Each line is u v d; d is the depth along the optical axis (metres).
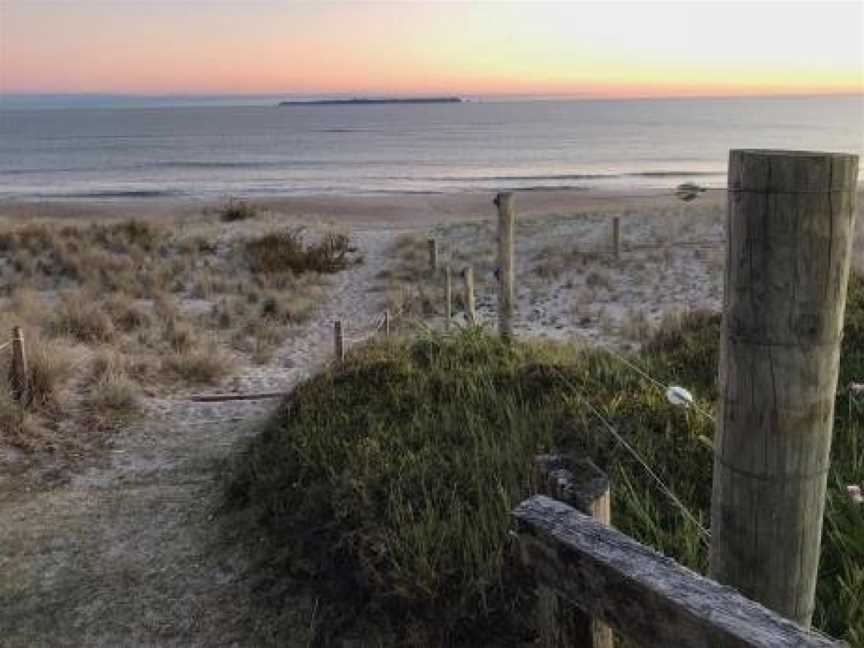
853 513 3.54
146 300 15.66
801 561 2.16
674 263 17.97
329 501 4.77
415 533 4.09
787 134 143.00
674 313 12.31
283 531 4.84
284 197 48.12
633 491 4.03
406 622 3.84
